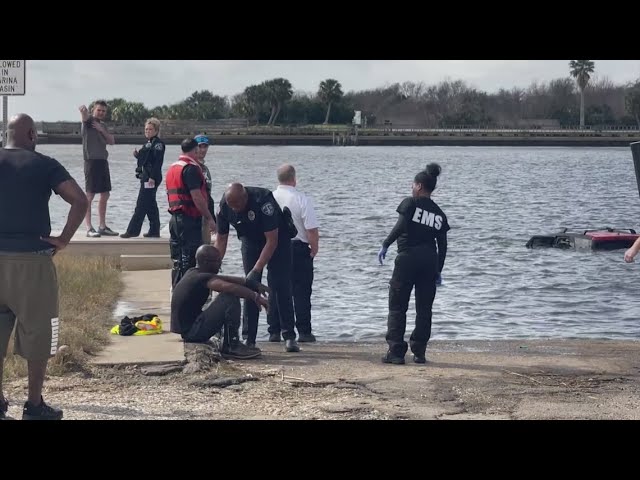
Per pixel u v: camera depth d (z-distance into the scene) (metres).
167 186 11.12
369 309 16.56
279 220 10.16
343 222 37.03
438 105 174.75
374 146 173.25
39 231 6.59
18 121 6.68
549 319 16.27
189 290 9.77
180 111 173.12
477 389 8.62
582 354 10.59
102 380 8.53
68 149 155.25
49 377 8.48
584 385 8.89
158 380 8.62
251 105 174.12
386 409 7.80
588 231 28.17
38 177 6.55
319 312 16.22
